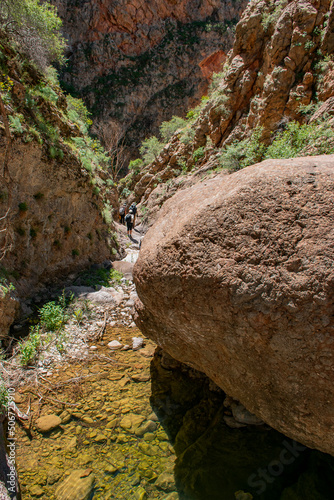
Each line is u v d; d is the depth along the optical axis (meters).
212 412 3.10
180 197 3.23
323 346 1.74
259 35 11.42
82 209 7.67
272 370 2.02
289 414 2.06
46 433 2.90
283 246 1.88
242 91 11.80
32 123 5.98
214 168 12.40
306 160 2.27
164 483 2.40
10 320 4.60
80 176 7.39
